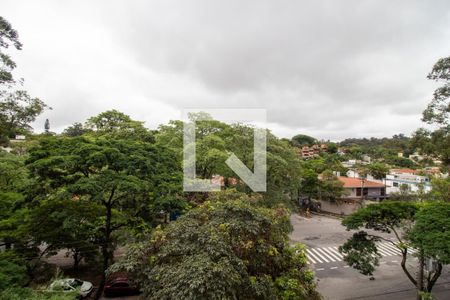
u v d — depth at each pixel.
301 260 7.13
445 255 9.16
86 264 15.39
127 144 12.40
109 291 12.19
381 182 41.41
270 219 7.26
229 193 9.20
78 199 12.23
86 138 12.08
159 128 21.31
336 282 14.52
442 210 10.94
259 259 6.43
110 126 21.50
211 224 6.61
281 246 7.11
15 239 10.80
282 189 20.36
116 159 10.76
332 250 19.61
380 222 12.70
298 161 21.84
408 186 34.19
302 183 33.16
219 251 5.60
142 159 11.23
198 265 5.00
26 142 22.83
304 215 31.83
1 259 9.05
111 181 9.94
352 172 47.78
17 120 9.99
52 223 11.32
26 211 11.02
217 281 4.78
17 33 9.20
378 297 12.94
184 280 4.79
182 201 11.58
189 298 4.55
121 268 6.18
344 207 31.89
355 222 12.70
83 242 12.85
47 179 10.59
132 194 11.38
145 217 12.57
